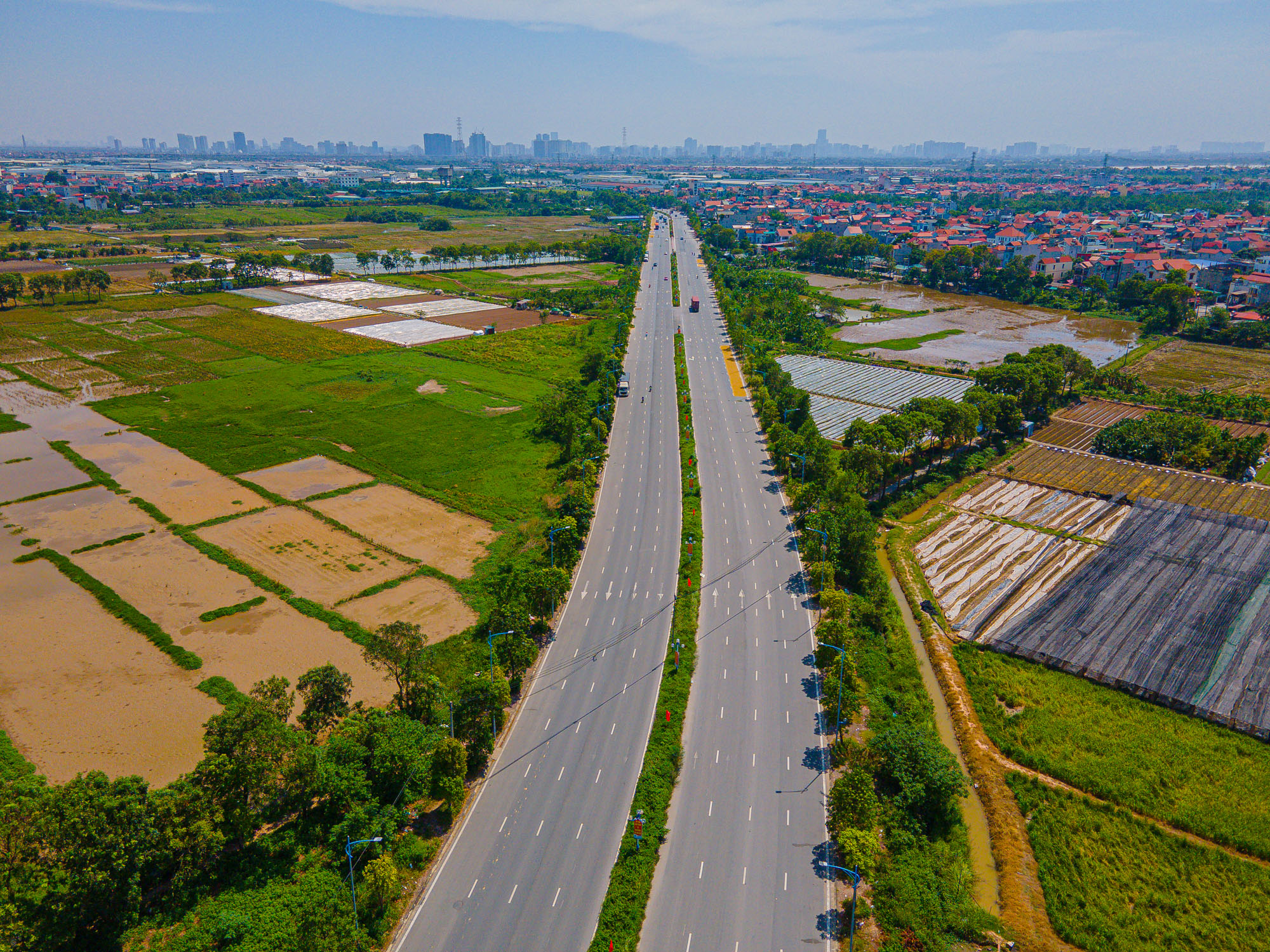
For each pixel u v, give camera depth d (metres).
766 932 65.31
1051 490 151.25
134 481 146.50
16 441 165.00
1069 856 73.56
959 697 95.50
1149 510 139.75
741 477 155.38
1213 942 65.31
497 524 133.00
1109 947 64.56
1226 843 75.25
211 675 93.94
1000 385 183.88
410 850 71.69
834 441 169.62
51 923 57.78
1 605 107.19
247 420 178.75
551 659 100.38
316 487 146.00
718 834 75.06
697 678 96.94
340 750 76.56
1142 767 84.06
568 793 79.75
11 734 83.69
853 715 90.06
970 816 79.88
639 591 115.25
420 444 167.00
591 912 66.94
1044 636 105.44
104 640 100.31
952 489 152.38
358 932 62.53
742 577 119.25
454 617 106.38
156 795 67.50
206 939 62.22
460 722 81.94
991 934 65.69
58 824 61.28
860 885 70.12
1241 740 87.38
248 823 70.50
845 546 120.19
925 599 115.94
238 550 122.81
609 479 153.75
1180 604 111.50
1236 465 155.00
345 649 99.56
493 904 67.50
